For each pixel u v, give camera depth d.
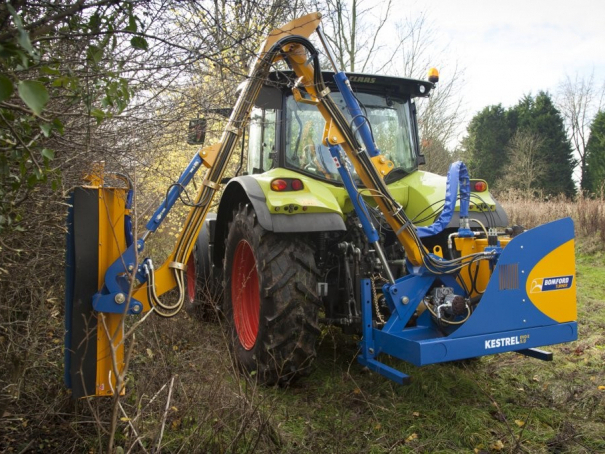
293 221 3.31
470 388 3.48
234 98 3.41
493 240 3.26
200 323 4.34
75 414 2.57
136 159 2.87
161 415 2.54
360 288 3.37
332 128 3.26
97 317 2.56
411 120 4.38
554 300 3.14
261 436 2.56
